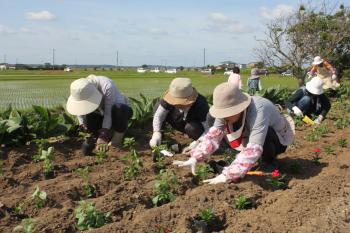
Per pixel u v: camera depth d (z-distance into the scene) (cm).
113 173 563
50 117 728
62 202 486
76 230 422
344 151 712
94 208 434
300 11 2050
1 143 671
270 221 420
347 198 476
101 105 691
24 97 1817
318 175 565
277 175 541
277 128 570
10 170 588
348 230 405
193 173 546
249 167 510
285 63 2050
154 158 628
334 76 1401
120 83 3322
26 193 513
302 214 430
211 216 425
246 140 545
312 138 807
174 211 438
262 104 522
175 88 668
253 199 482
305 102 966
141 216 428
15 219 444
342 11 2073
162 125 716
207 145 541
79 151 685
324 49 2053
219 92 504
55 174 581
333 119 1075
